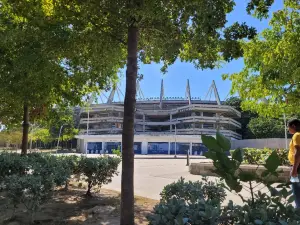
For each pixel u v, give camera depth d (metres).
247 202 2.51
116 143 75.38
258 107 16.62
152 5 4.50
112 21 5.53
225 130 80.88
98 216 6.08
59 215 6.17
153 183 12.02
